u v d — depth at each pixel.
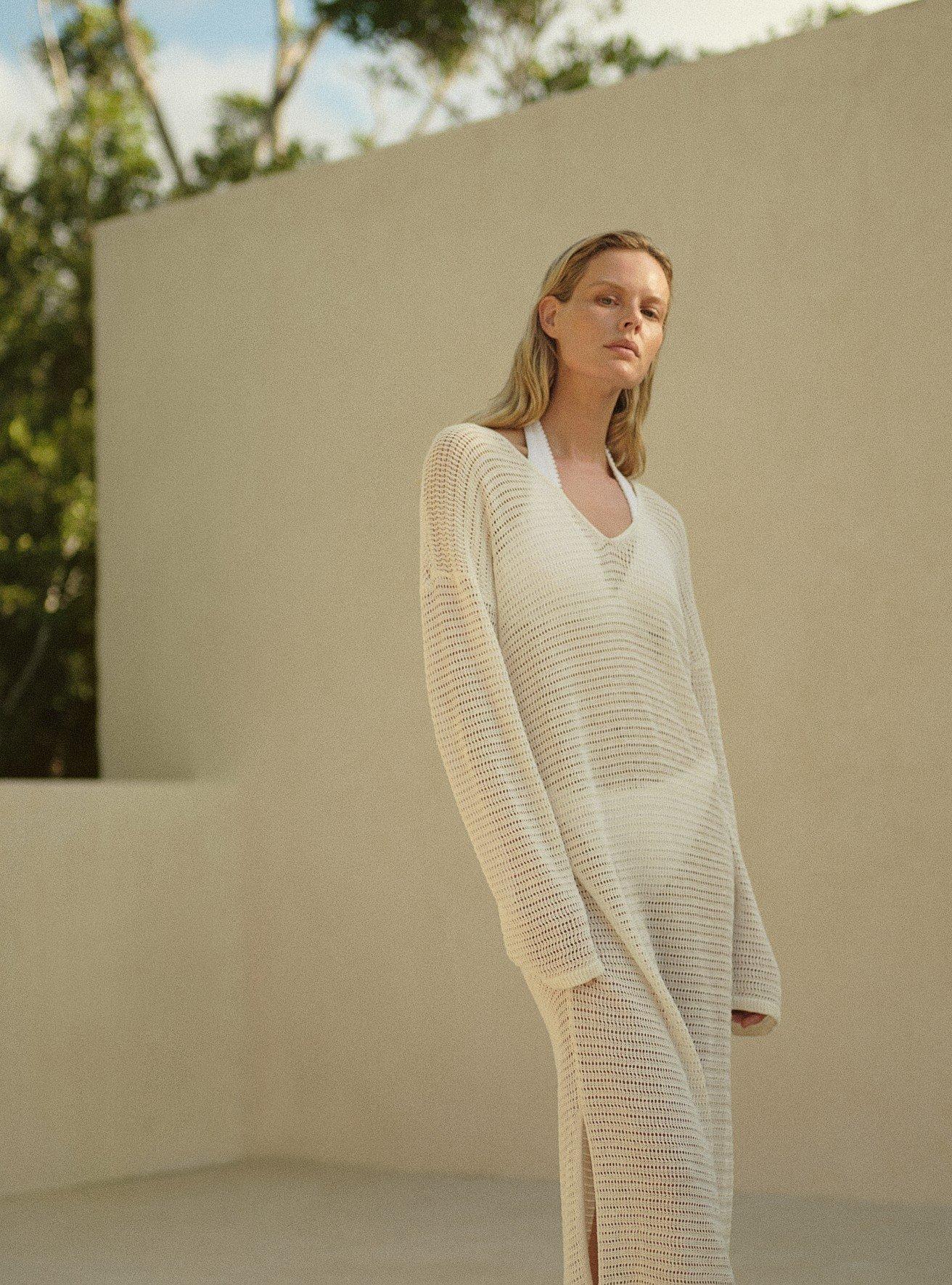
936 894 4.13
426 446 5.27
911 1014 4.14
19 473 9.36
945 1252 3.52
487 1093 4.91
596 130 4.93
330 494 5.48
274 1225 4.16
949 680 4.16
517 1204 4.37
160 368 6.00
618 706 1.96
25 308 9.73
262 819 5.52
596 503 2.09
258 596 5.64
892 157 4.36
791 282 4.51
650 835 1.94
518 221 5.09
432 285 5.29
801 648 4.40
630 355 2.07
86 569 8.95
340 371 5.49
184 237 5.97
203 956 5.38
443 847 5.08
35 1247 3.91
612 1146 1.78
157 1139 5.13
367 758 5.29
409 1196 4.56
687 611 2.22
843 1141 4.21
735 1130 4.38
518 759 1.86
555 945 1.79
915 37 4.34
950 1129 4.06
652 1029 1.80
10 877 4.82
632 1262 1.76
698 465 4.62
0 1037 4.74
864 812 4.26
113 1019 5.07
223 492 5.78
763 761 4.43
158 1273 3.59
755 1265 3.43
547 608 1.95
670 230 4.75
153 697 5.90
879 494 4.31
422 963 5.09
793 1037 4.31
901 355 4.30
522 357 2.12
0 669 8.64
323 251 5.57
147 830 5.26
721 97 4.68
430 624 1.95
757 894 4.41
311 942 5.35
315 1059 5.30
